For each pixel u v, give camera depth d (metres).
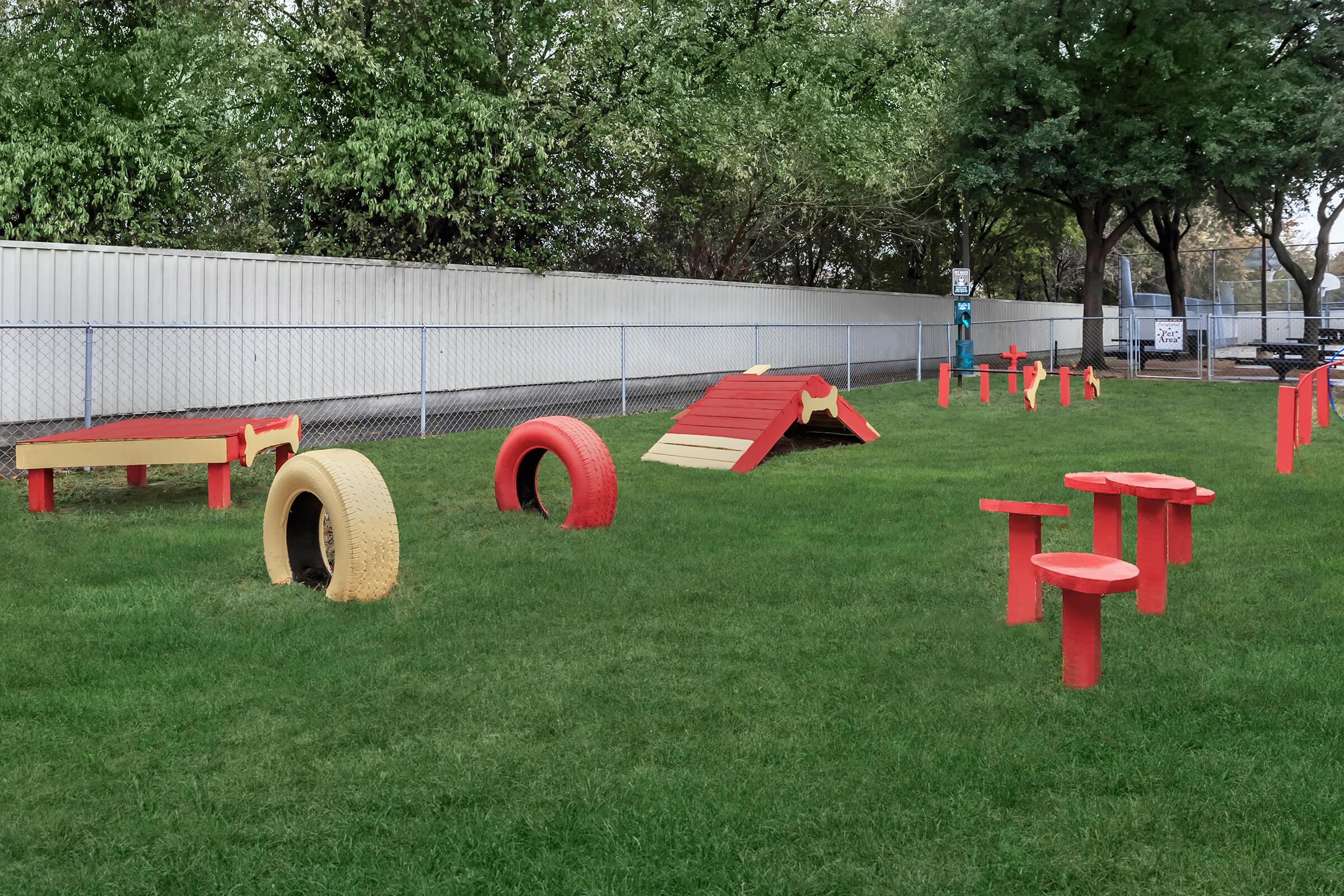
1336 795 3.04
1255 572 5.90
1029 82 25.06
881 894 2.58
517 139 18.62
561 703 3.91
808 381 11.84
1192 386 23.08
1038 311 39.81
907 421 16.20
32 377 12.95
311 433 14.42
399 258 19.36
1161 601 5.08
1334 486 8.85
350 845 2.85
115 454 8.23
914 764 3.30
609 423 15.80
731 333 25.20
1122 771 3.23
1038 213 35.84
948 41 25.16
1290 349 25.80
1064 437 13.69
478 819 2.98
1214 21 24.69
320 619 5.14
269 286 15.53
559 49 19.98
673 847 2.82
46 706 3.89
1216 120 24.33
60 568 6.29
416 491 9.40
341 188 18.61
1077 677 4.00
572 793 3.15
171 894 2.63
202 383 14.70
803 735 3.57
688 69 22.09
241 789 3.20
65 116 16.56
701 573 6.05
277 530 5.92
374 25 18.56
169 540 7.11
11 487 9.51
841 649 4.57
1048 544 6.81
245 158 17.98
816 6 23.83
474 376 18.88
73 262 13.26
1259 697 3.85
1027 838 2.85
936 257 39.59
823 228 33.00
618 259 28.73
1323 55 24.69
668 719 3.73
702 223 29.58
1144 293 45.56
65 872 2.73
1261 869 2.67
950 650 4.51
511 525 7.73
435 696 4.00
